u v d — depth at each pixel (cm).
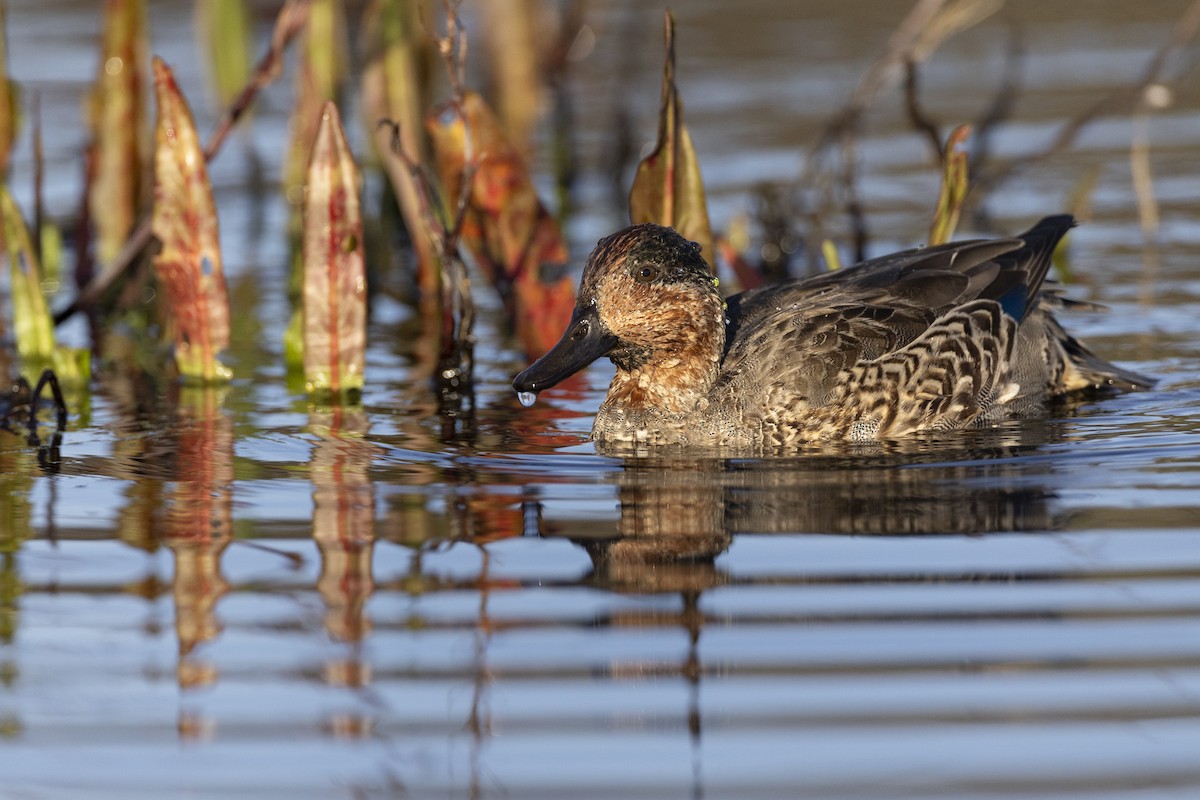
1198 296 1572
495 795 677
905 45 1666
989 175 1831
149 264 1609
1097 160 2120
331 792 683
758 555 914
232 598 867
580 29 2472
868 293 1225
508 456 1135
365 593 871
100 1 2961
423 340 1519
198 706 754
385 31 1625
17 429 1220
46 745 722
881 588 862
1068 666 773
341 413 1262
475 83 2381
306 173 1280
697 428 1165
